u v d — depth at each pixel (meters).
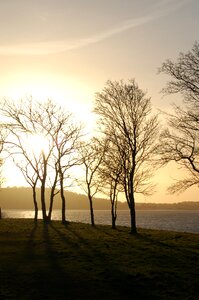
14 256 30.11
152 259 28.88
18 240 38.84
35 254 30.95
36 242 37.47
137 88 50.75
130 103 50.12
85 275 24.02
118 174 52.44
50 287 21.55
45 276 23.78
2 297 19.67
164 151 38.09
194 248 34.34
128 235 45.00
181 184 38.41
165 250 32.97
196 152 37.41
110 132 51.22
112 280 22.95
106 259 28.86
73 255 30.48
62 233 45.50
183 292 20.66
